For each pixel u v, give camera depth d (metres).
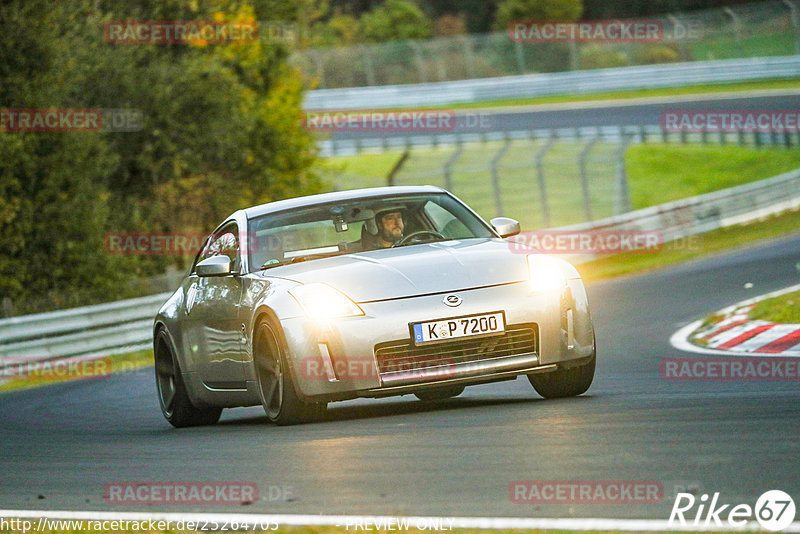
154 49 88.69
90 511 16.64
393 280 23.59
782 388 24.47
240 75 97.62
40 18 73.44
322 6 118.88
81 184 74.06
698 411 20.97
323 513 14.62
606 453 16.94
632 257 89.50
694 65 184.62
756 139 150.50
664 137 157.00
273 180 94.56
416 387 22.73
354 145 163.25
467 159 150.00
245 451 21.06
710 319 43.41
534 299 23.42
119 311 61.47
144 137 85.50
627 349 39.09
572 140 153.38
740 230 98.50
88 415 34.62
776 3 190.75
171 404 29.62
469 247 25.33
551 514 13.41
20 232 70.56
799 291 45.19
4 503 18.27
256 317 24.50
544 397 25.58
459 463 17.25
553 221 121.12
